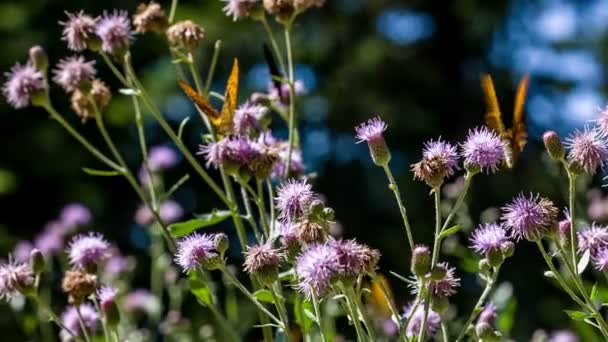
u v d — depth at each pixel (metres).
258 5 6.43
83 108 6.45
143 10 6.63
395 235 17.75
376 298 5.74
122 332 7.73
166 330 8.21
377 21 22.80
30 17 17.50
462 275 12.25
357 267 4.49
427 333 5.26
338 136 21.06
